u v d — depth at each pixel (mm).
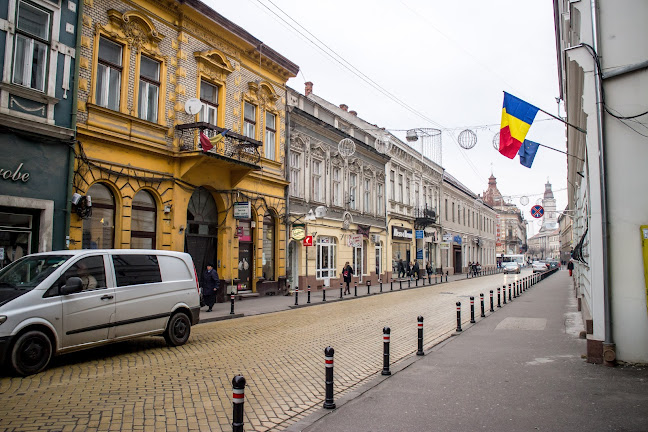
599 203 8203
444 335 11828
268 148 21922
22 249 11695
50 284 7551
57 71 12516
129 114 14828
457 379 7371
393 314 16125
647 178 8000
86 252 8352
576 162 15156
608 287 8102
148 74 15922
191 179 16984
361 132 31469
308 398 6527
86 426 5164
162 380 7129
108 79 14453
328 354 6074
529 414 5656
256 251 20828
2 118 11008
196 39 17562
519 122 9758
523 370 7891
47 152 12180
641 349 7934
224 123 18734
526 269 79750
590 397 6285
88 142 13461
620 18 8336
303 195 24562
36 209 11914
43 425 5137
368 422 5453
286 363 8570
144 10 15500
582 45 8461
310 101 25500
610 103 8289
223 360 8617
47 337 7344
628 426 5199
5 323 6883
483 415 5645
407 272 38656
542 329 12430
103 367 7840
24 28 11859
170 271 9867
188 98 17062
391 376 7598
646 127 8070
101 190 14180
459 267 54094
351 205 29828
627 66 8156
